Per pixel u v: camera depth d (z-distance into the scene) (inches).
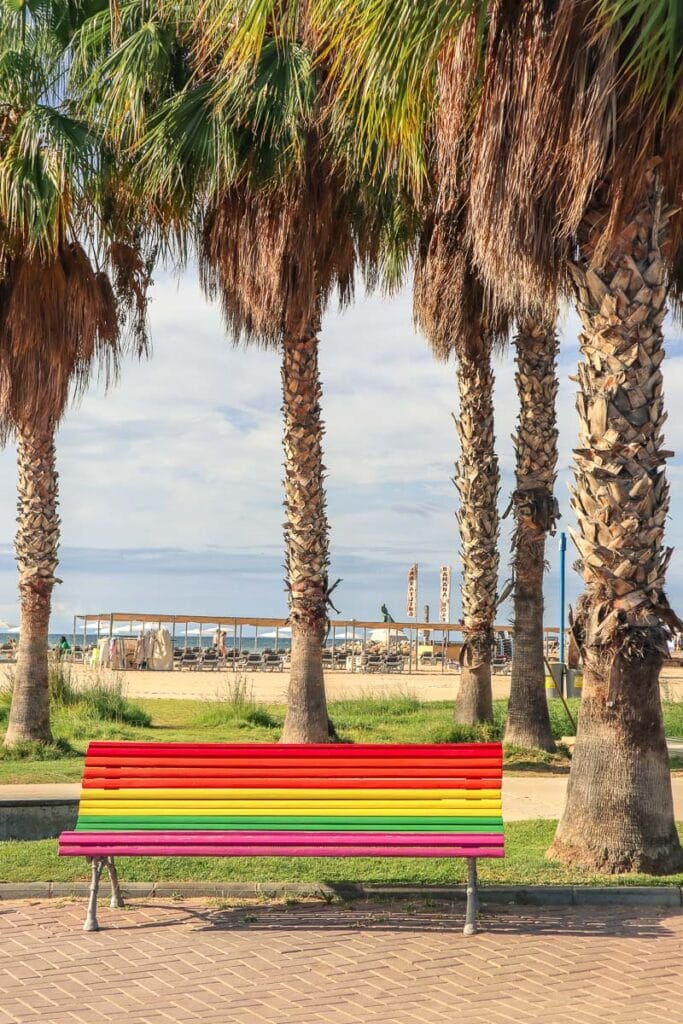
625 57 277.9
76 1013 196.1
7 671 1071.6
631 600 301.1
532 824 358.6
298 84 439.5
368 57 278.4
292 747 261.3
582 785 304.0
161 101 474.3
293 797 259.1
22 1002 201.6
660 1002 202.7
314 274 526.9
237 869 291.0
